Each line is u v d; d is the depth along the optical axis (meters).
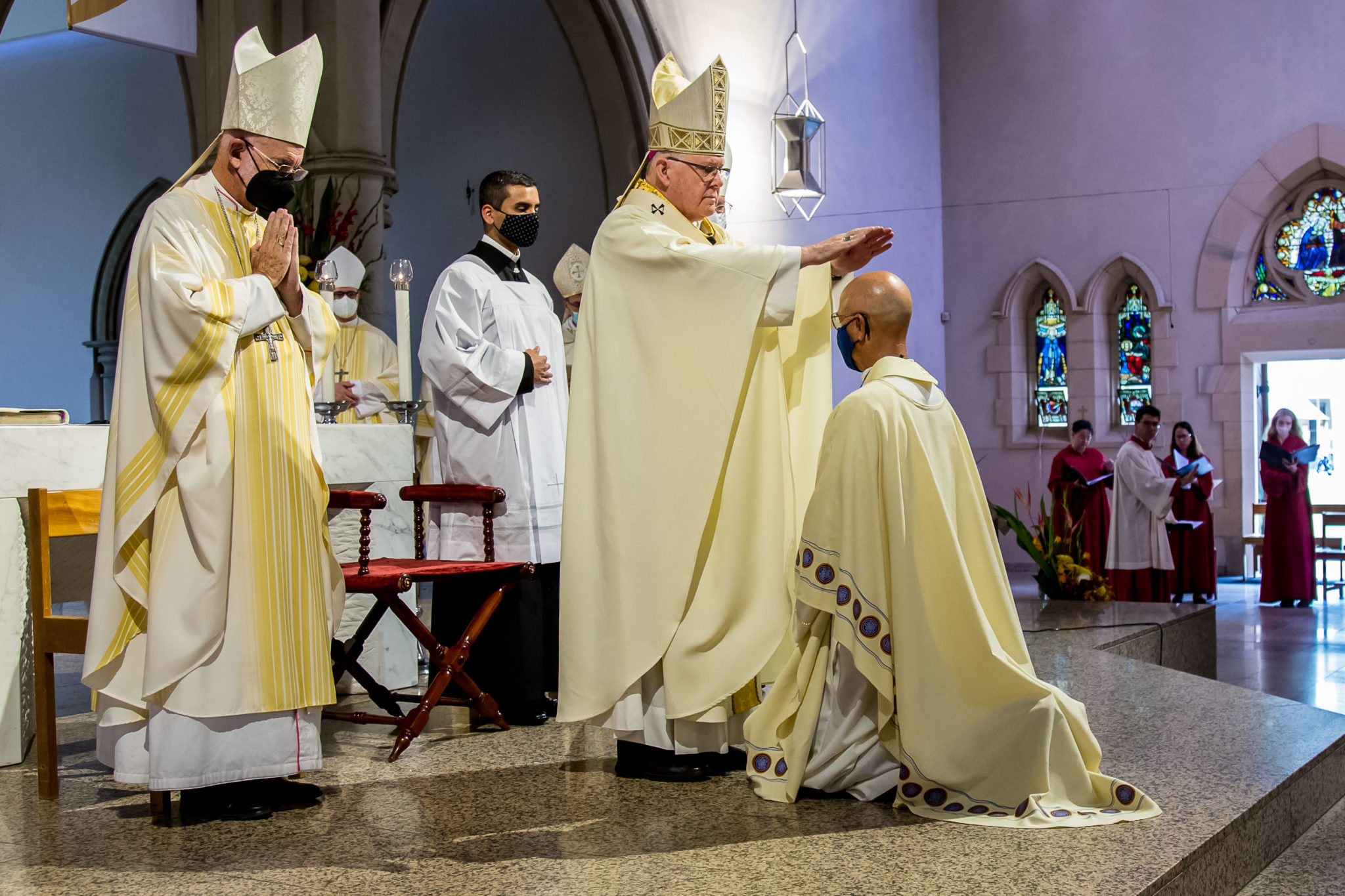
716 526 2.63
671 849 2.17
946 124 9.83
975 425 9.55
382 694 3.29
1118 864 2.06
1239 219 8.73
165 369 2.29
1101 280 9.20
